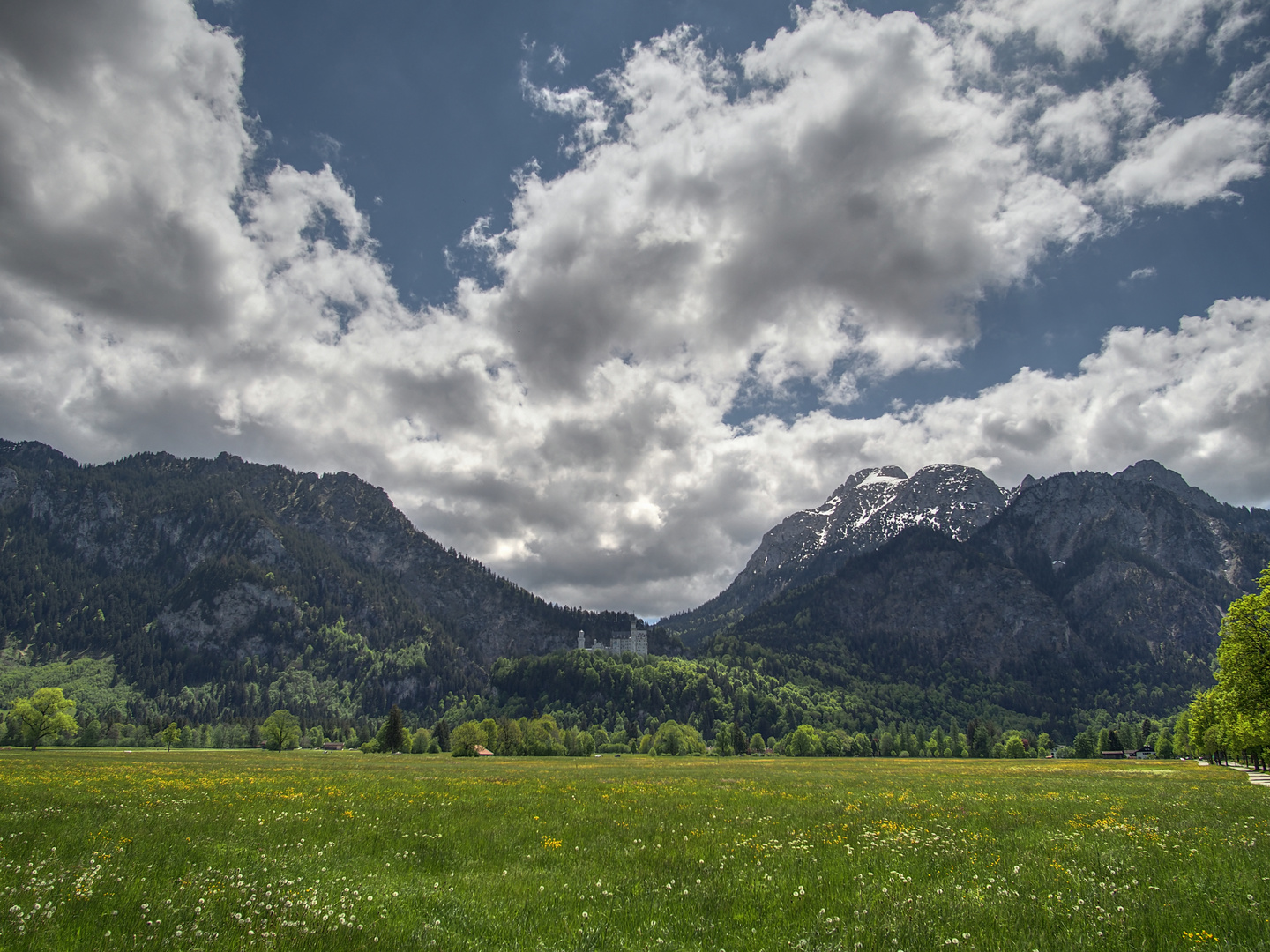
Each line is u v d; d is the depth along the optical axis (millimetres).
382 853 16469
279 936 9594
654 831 20891
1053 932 10484
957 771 74750
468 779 46062
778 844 18438
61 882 11859
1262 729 42469
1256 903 12023
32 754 85812
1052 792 39750
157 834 17578
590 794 34094
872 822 23609
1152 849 17516
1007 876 14547
